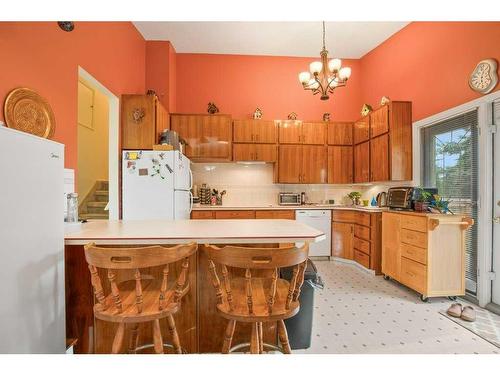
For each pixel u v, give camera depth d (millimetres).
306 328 1787
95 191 4641
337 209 4262
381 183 4301
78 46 2479
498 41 2514
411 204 3117
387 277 3338
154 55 4289
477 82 2678
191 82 4754
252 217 4242
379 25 3857
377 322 2225
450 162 3088
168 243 1454
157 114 3592
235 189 4844
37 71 1968
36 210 1200
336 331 2072
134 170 3115
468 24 2807
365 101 4785
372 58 4590
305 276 1797
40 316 1227
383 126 3789
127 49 3607
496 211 2572
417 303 2621
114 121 3311
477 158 2717
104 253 1157
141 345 1660
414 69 3635
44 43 2035
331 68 3107
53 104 2131
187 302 1677
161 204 3121
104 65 2977
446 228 2641
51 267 1293
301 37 4242
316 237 1496
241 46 4535
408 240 2881
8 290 1066
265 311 1249
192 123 4410
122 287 1494
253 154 4570
